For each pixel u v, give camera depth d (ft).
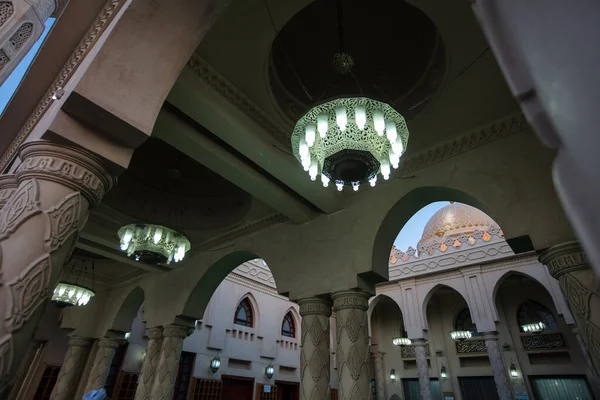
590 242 0.79
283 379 35.76
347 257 14.02
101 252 20.02
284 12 9.05
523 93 1.10
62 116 6.44
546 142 1.03
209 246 20.16
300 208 15.42
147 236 15.99
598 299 8.46
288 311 39.45
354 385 11.84
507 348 35.22
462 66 10.32
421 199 13.75
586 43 0.91
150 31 7.22
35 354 25.64
